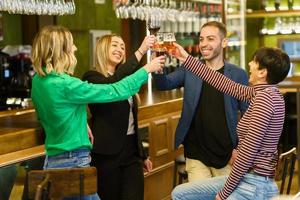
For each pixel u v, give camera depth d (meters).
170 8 6.30
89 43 6.84
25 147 3.33
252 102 3.01
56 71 3.10
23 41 6.19
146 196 4.87
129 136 3.79
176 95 5.77
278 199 2.09
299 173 5.27
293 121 7.32
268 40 9.02
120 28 6.82
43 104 3.14
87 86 3.11
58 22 6.29
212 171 3.73
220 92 3.66
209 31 3.72
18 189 3.33
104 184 3.71
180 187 3.34
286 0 8.57
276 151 3.03
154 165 4.94
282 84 5.43
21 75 5.38
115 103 3.65
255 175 2.96
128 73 3.47
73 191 2.81
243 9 7.96
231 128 3.64
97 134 3.66
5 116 4.00
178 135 3.78
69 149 3.15
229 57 7.44
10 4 4.26
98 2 6.96
